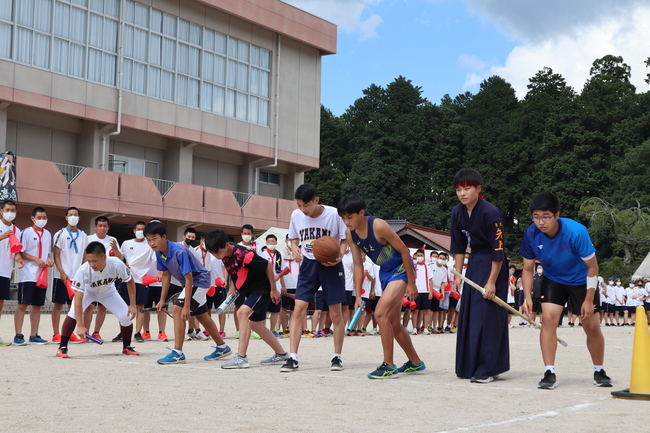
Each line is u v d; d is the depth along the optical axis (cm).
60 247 1109
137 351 984
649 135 5188
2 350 967
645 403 539
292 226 786
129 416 464
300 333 762
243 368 774
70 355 910
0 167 2552
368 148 6031
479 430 422
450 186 5691
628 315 2756
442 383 658
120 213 2942
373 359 899
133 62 3086
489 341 682
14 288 2478
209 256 1266
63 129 2939
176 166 3291
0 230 1062
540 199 639
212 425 434
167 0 3216
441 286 1670
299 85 3781
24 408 492
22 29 2716
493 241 684
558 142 5312
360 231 711
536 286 2297
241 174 3662
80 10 2902
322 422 446
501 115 6169
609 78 5694
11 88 2658
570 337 1520
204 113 3334
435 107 6016
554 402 541
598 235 4266
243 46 3547
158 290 1209
